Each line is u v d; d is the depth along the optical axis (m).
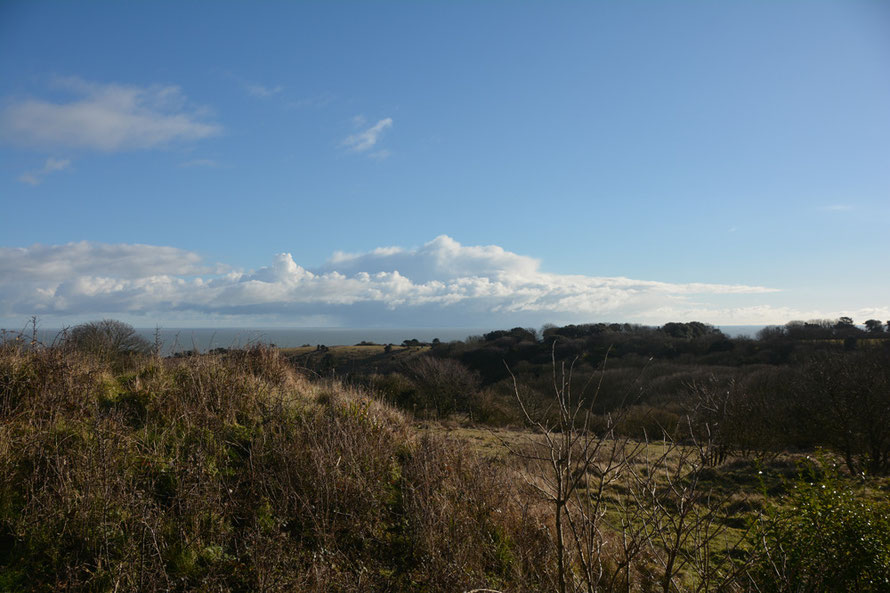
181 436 5.73
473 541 5.38
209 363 7.61
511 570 5.19
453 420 20.86
